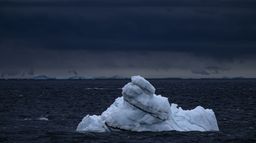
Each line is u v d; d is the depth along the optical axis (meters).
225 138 74.75
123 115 77.31
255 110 140.62
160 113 76.69
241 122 102.00
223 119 109.19
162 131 77.06
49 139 75.00
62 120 107.75
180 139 72.44
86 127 81.31
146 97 76.38
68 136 76.69
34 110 140.50
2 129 88.19
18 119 109.81
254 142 72.75
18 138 76.69
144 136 74.19
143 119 76.75
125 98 77.12
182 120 80.50
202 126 81.06
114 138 73.25
